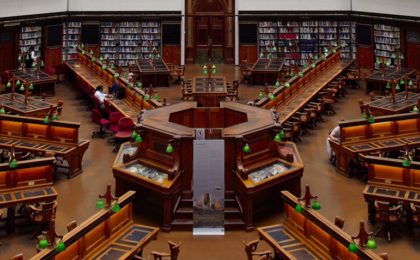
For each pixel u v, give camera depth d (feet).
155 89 68.80
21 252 28.58
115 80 57.77
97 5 80.69
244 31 83.51
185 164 33.71
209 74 61.36
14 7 72.08
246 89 68.74
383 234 30.55
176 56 83.71
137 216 33.71
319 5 81.82
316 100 57.62
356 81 71.61
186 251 29.32
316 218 25.50
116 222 27.55
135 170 34.22
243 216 32.24
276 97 50.31
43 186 32.27
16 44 73.20
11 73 65.10
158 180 32.45
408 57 75.41
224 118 40.37
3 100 50.24
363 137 40.52
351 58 81.92
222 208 31.42
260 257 25.50
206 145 31.71
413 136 41.83
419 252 28.60
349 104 61.98
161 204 33.50
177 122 39.34
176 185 32.53
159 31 82.74
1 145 39.70
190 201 33.24
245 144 33.01
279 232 28.07
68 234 23.80
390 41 77.36
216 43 86.12
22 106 48.06
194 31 85.15
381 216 29.68
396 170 31.96
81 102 62.39
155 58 75.66
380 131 41.09
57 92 67.26
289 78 59.72
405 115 41.47
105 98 53.62
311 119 52.11
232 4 83.97
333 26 82.17
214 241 30.66
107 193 26.86
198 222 31.35
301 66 82.64
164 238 30.99
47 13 76.64
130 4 81.51
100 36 81.51
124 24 81.87
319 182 38.55
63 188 37.17
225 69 82.02
